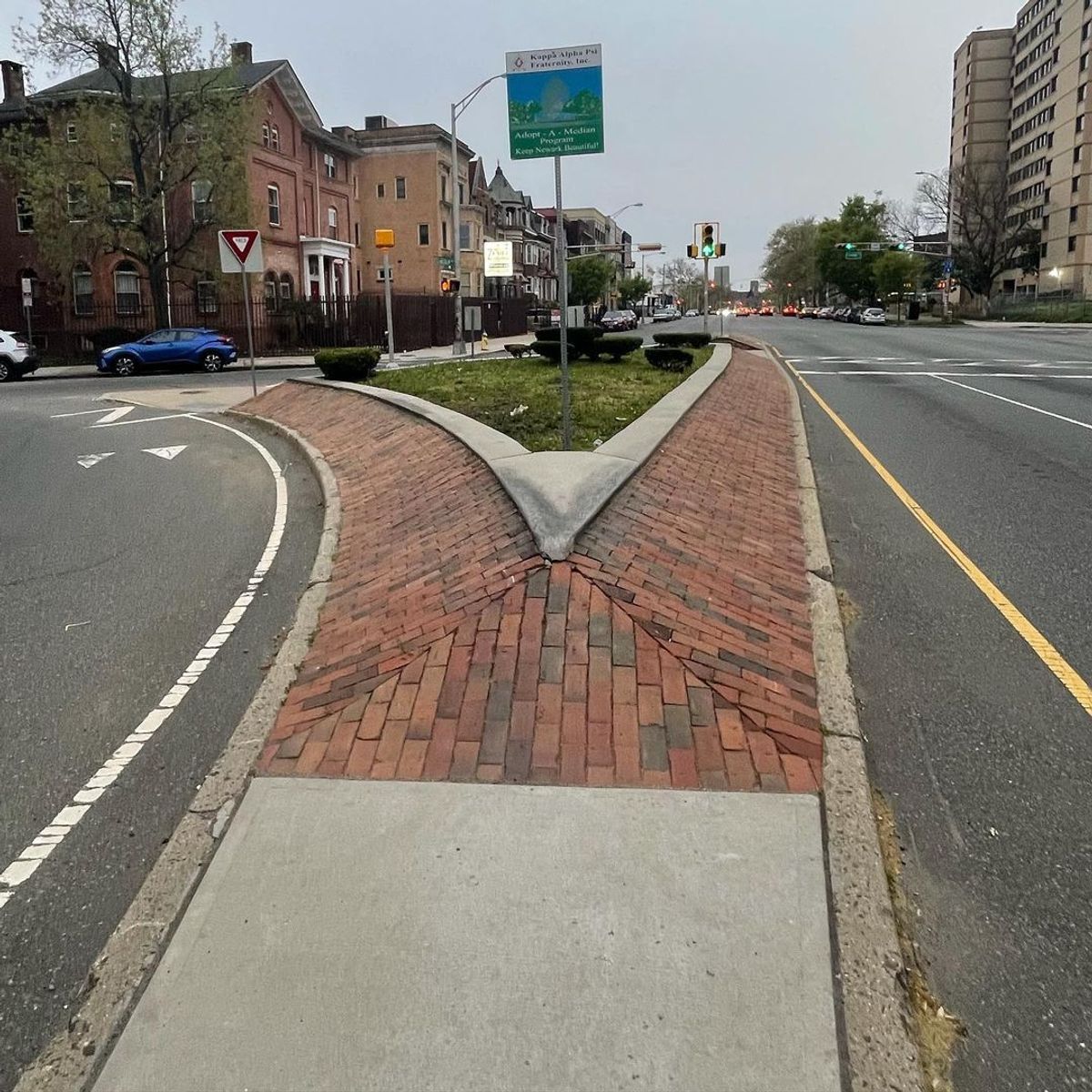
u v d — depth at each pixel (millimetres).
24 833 3576
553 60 6844
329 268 44438
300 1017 2543
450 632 4668
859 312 70188
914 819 3514
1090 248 76062
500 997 2580
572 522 5504
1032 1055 2457
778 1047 2414
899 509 8125
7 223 37688
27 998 2738
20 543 7855
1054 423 12766
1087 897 3076
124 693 4820
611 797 3471
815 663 4648
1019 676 4711
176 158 33000
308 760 3838
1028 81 90000
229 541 7801
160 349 27953
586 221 109188
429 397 12852
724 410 12039
